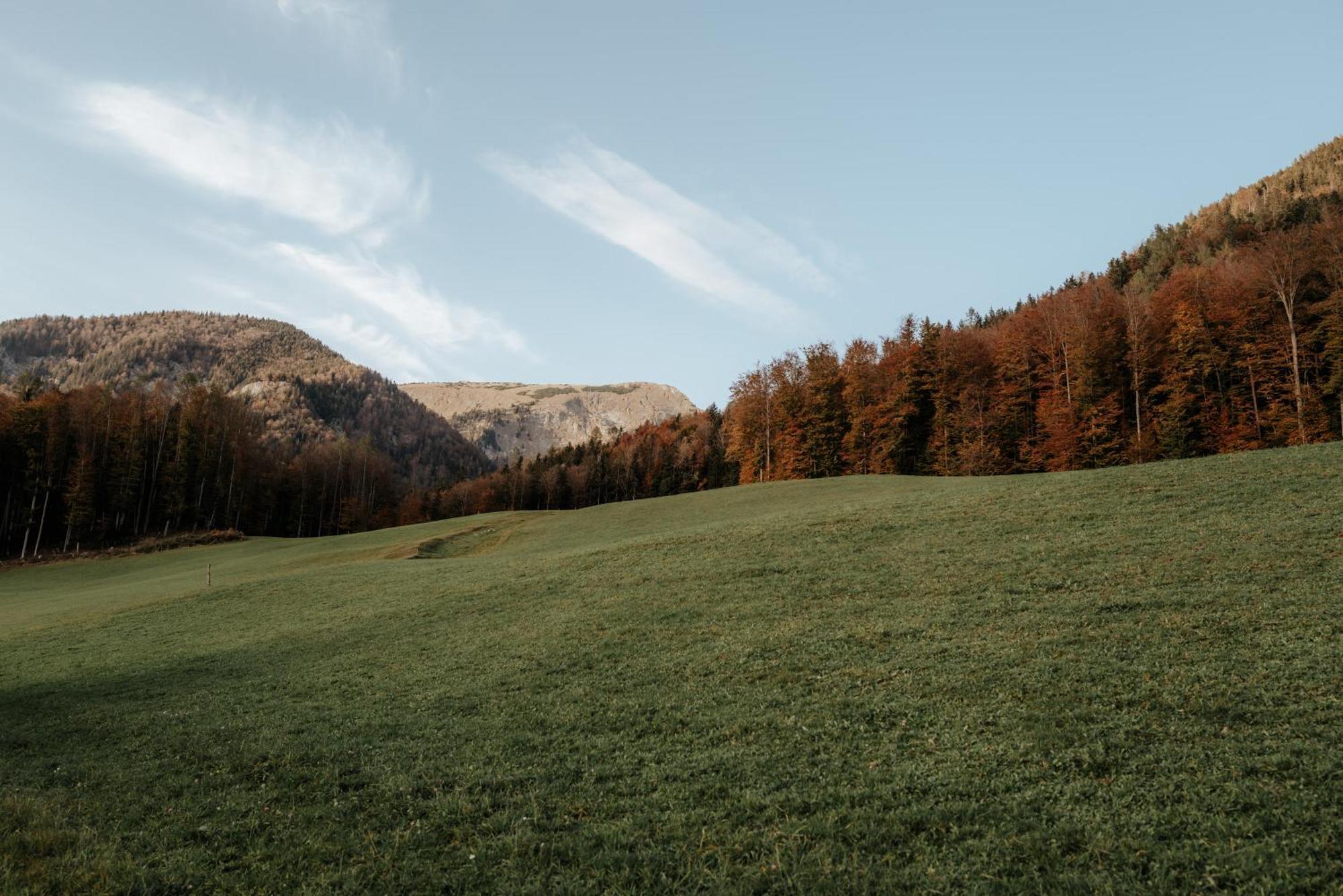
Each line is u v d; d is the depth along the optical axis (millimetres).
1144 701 12172
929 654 16344
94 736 17250
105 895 9070
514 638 23812
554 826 10398
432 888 8930
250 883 9398
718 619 22297
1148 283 143625
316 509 138625
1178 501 26844
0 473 93000
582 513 68500
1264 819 8344
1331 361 66312
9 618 43750
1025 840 8586
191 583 51875
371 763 13727
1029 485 35656
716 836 9562
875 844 8961
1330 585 16344
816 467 90812
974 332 99312
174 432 111312
